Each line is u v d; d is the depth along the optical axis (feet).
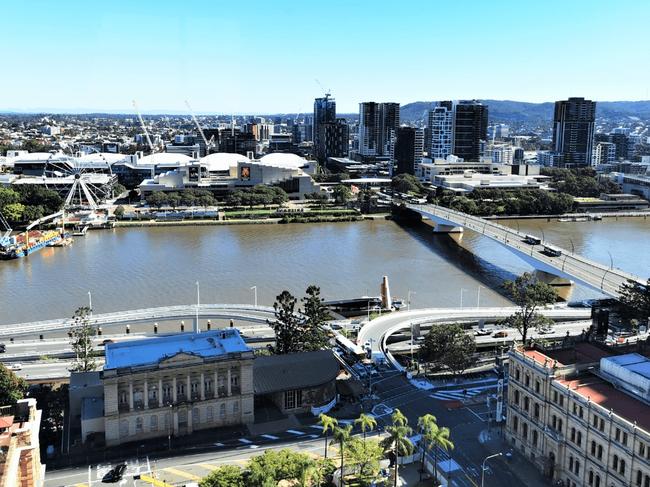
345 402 645.10
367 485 485.56
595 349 574.56
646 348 581.53
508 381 561.84
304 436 576.61
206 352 602.85
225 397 592.19
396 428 470.39
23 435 413.80
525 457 536.83
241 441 568.00
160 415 572.10
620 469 442.91
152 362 570.87
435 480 498.69
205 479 445.37
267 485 421.18
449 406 633.61
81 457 534.78
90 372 631.56
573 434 488.44
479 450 546.67
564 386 495.82
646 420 444.55
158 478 503.61
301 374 636.89
